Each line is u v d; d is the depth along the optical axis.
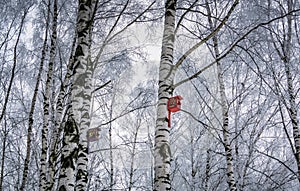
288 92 7.61
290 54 7.90
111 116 10.31
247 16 8.08
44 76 8.51
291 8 7.88
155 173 4.18
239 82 8.70
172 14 5.20
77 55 4.39
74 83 4.27
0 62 8.40
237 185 7.75
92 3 5.14
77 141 4.07
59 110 6.18
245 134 8.77
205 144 9.09
